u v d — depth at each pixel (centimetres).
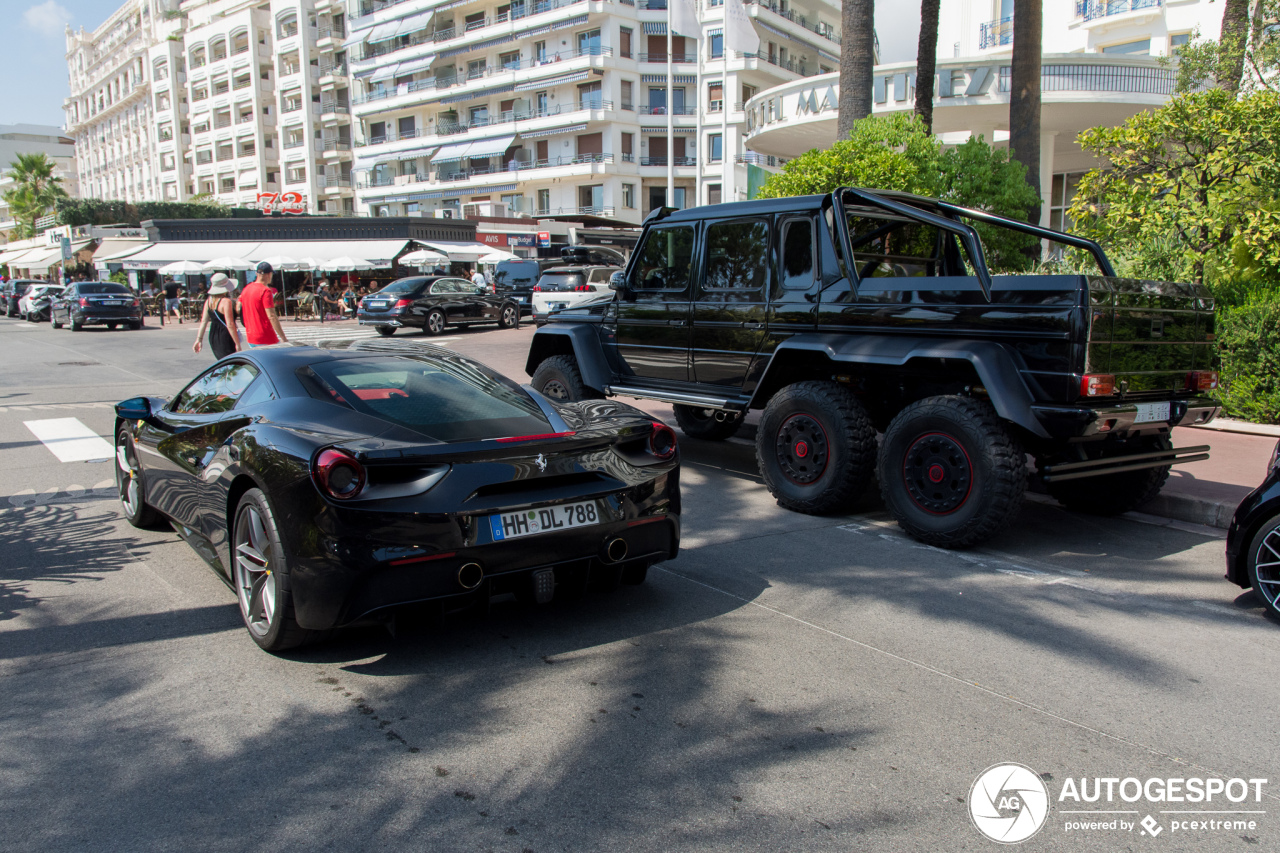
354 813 237
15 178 7125
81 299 2566
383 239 3678
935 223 502
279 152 7031
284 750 271
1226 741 281
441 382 391
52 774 257
